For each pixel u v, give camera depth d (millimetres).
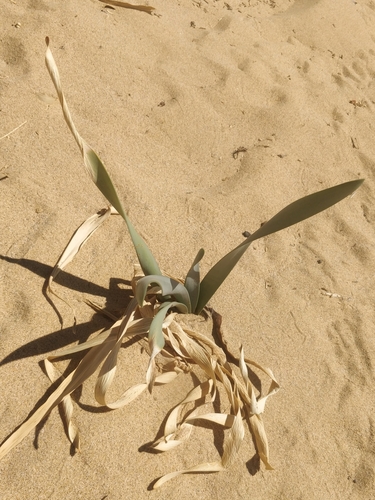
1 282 800
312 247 1101
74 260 874
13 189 914
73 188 972
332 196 695
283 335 916
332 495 764
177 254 966
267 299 961
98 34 1299
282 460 773
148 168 1104
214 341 866
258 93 1429
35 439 685
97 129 1110
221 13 1710
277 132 1335
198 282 800
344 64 1792
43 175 963
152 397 769
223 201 1101
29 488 650
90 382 756
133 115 1188
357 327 973
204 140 1229
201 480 721
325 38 1846
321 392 863
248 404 795
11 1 1269
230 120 1312
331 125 1447
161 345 659
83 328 802
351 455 809
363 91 1687
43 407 692
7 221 870
